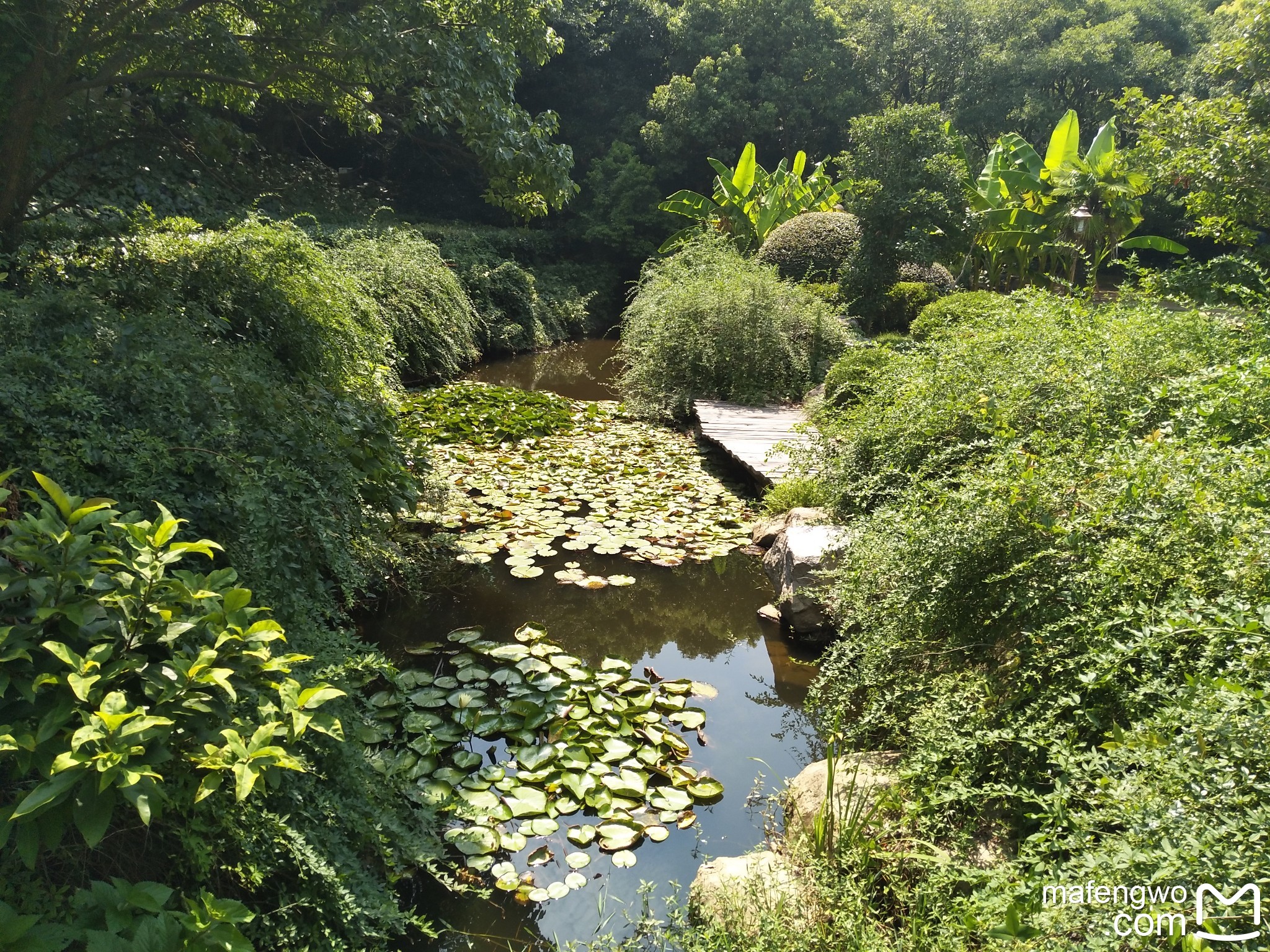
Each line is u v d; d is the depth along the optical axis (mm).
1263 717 1512
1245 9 6680
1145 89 22406
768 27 21828
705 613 4570
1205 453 2537
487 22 5246
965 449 3713
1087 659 2092
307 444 3402
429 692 3496
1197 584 2084
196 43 4488
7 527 2031
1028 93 22609
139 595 1615
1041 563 2545
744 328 8836
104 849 1710
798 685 3848
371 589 4387
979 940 1792
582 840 2693
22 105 4086
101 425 2676
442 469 6234
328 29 4535
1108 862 1500
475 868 2545
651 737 3236
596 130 21750
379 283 9953
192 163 10250
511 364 13211
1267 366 3002
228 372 3273
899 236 12211
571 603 4621
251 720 1831
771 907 2148
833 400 6473
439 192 19953
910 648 2918
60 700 1463
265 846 1807
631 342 10422
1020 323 4766
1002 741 2270
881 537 3375
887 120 12031
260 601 2500
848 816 2420
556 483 6555
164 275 4102
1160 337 3873
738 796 2998
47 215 4543
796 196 16688
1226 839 1431
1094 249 14172
